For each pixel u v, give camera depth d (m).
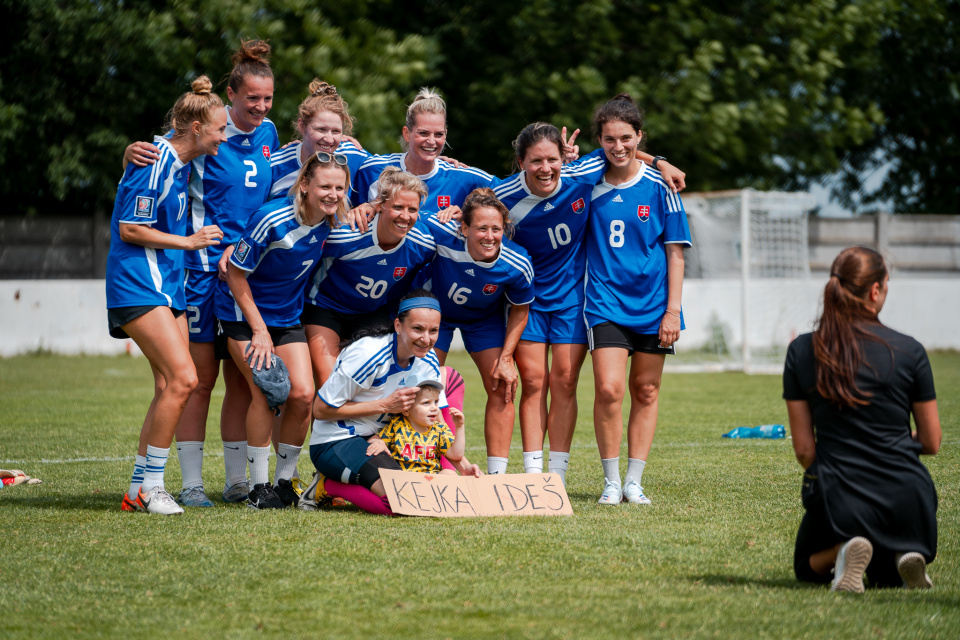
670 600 7.80
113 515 11.16
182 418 12.59
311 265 12.07
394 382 11.73
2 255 43.75
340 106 13.08
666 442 18.45
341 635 6.97
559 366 12.96
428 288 12.85
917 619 7.23
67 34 39.44
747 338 38.62
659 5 45.47
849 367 7.94
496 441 12.91
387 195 11.77
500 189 12.77
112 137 41.38
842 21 45.25
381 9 46.34
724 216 42.53
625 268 12.62
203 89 11.41
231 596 7.90
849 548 7.81
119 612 7.50
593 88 42.75
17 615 7.43
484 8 47.16
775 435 19.06
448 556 9.17
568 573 8.61
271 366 11.68
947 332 47.94
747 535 10.16
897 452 7.94
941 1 51.84
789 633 6.96
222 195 12.93
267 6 40.12
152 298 11.27
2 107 38.97
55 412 22.78
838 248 50.84
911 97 55.66
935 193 59.16
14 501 12.21
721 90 45.72
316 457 11.74
